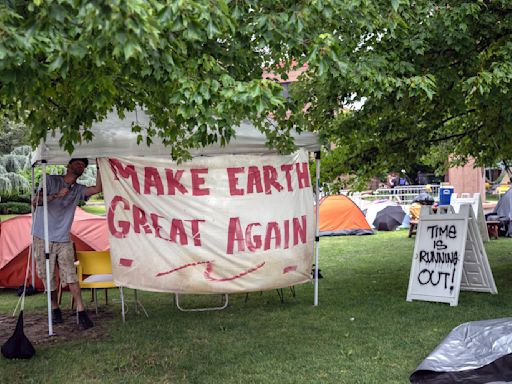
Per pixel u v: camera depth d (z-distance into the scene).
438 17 6.70
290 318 7.31
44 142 6.70
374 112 7.64
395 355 5.62
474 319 6.85
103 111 5.29
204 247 7.17
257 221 7.34
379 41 6.65
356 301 8.13
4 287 9.93
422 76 6.25
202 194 7.17
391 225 18.34
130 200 7.14
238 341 6.34
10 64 3.32
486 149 10.02
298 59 4.86
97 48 3.34
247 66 4.84
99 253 7.58
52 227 7.08
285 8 4.51
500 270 10.27
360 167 9.80
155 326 7.11
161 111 5.27
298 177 7.64
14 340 5.87
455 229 7.89
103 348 6.18
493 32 7.31
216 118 3.95
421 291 7.96
